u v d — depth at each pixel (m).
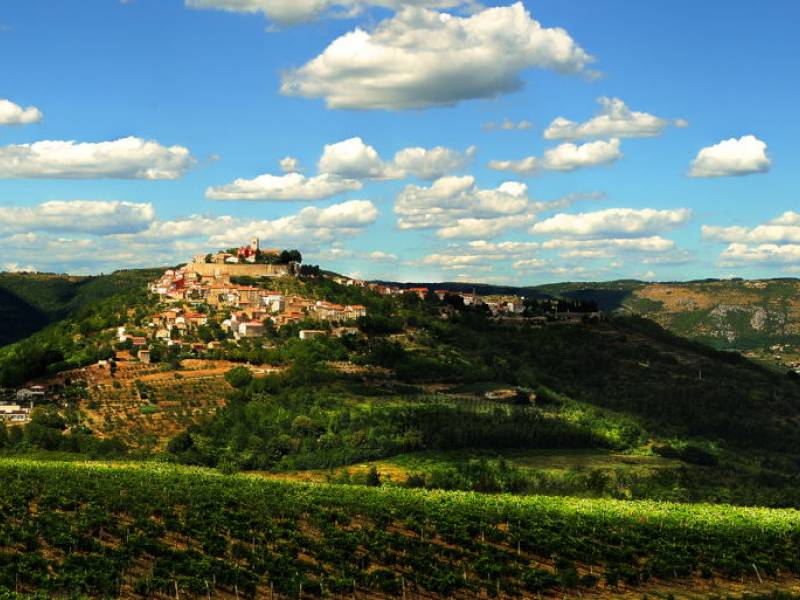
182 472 174.62
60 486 145.62
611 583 130.25
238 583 112.50
